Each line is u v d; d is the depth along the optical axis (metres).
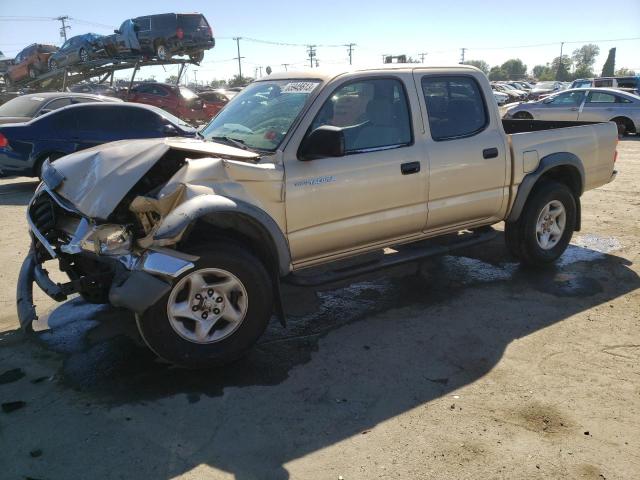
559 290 4.93
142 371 3.54
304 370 3.58
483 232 5.20
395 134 4.31
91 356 3.72
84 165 3.74
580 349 3.84
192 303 3.36
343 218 4.05
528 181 5.09
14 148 8.86
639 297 4.74
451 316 4.40
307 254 4.01
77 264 3.79
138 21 17.06
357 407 3.17
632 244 6.30
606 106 17.56
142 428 2.96
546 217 5.38
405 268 5.54
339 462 2.71
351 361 3.71
